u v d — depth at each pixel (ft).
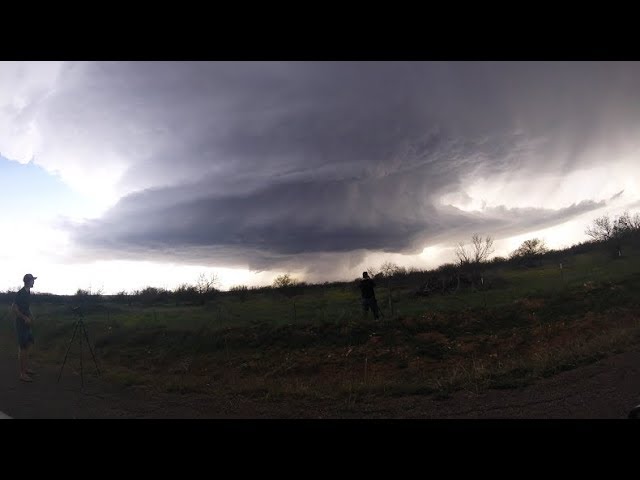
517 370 29.25
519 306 67.62
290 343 60.03
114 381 32.83
